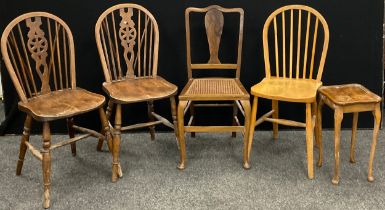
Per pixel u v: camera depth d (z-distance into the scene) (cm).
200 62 315
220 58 315
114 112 320
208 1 303
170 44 312
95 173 265
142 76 307
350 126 325
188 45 289
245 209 225
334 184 246
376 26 307
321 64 275
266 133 321
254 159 279
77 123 323
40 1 299
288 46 312
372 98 239
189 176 258
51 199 236
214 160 279
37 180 257
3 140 315
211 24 289
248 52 313
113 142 251
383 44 311
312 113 266
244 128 260
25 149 254
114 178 253
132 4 279
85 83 317
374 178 252
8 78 311
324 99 251
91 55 312
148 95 257
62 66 312
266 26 280
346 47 311
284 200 232
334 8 303
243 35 309
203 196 237
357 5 303
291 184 248
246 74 317
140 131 327
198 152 291
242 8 304
